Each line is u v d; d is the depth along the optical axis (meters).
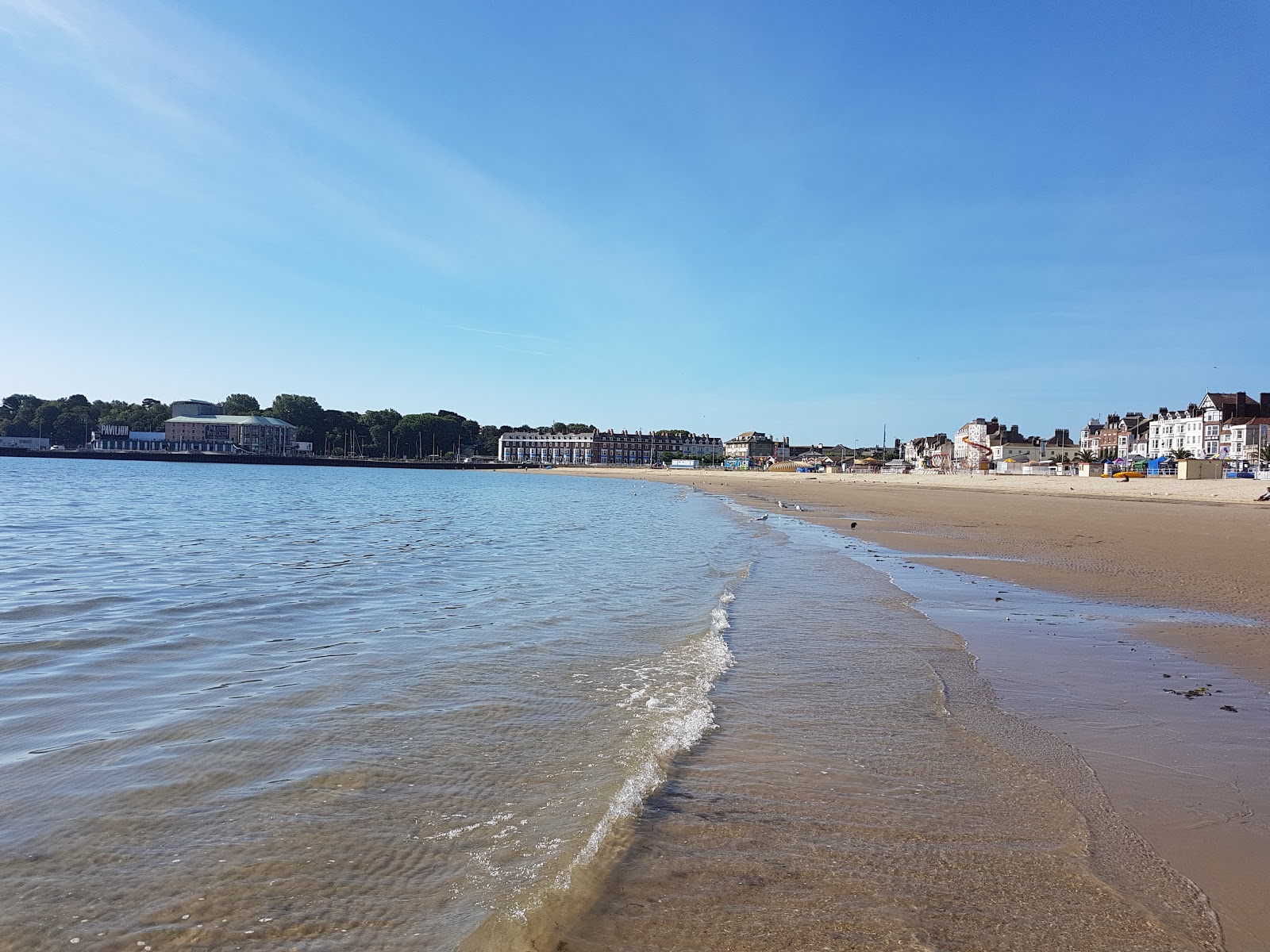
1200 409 99.81
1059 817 4.23
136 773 4.71
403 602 10.98
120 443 180.62
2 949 2.97
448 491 62.97
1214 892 3.49
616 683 6.76
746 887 3.48
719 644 8.19
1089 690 6.71
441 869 3.61
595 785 4.55
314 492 54.69
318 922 3.19
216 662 7.55
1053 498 45.22
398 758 4.97
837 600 11.21
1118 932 3.17
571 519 30.92
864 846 3.88
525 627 9.23
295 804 4.29
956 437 157.38
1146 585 12.73
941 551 18.03
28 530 22.06
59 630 8.92
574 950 3.01
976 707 6.20
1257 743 5.44
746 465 187.75
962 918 3.26
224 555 16.48
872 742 5.38
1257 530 23.02
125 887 3.44
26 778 4.63
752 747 5.25
